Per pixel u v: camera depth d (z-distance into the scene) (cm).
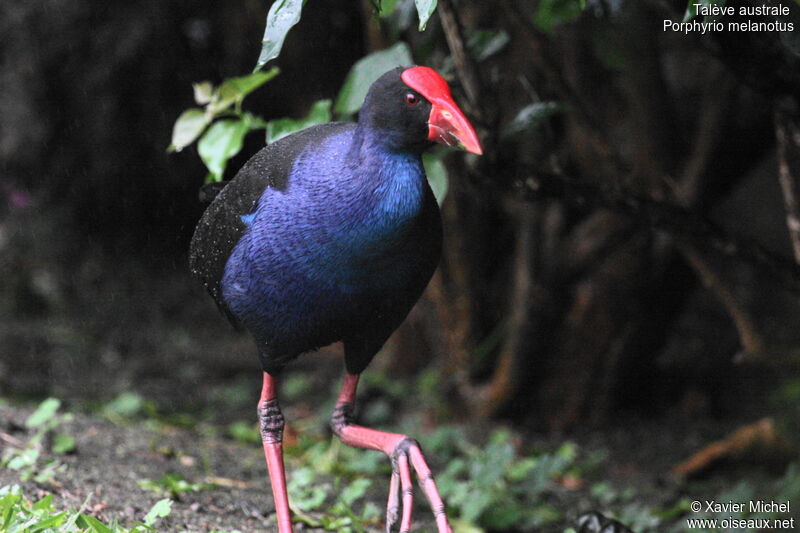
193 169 1703
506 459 869
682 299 1181
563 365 1184
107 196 1684
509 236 1253
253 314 554
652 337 1184
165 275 1727
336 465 922
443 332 1217
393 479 569
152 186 1702
